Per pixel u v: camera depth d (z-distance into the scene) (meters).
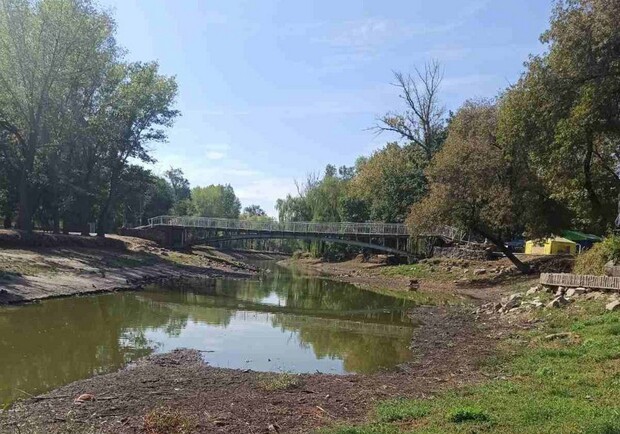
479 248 46.19
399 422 8.43
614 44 23.09
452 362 14.23
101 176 50.69
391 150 65.62
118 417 9.45
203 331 20.20
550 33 25.84
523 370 11.53
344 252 74.38
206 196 125.69
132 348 16.53
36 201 47.56
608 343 12.45
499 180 35.62
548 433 7.07
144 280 37.06
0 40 36.12
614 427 6.96
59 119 39.81
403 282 44.34
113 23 43.94
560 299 19.77
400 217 59.28
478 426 7.61
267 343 18.28
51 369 13.52
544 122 26.44
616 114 24.36
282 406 10.06
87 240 43.59
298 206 88.88
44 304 24.16
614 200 29.67
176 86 51.12
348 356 16.20
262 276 51.66
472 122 38.50
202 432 8.52
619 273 20.70
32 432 8.64
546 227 34.91
